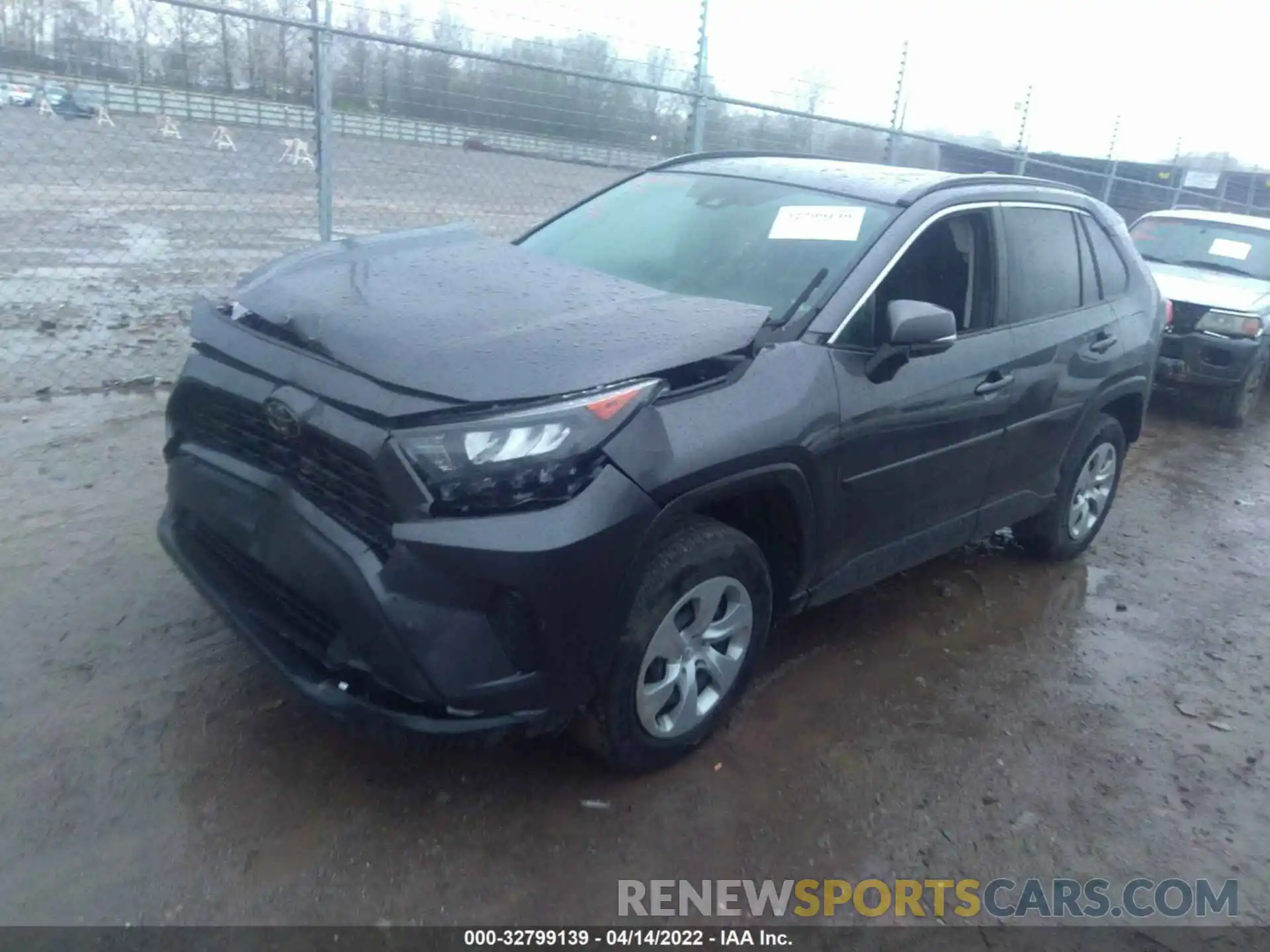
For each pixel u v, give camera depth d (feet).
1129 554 19.10
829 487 11.57
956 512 14.24
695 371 10.43
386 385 9.07
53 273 29.48
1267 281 31.45
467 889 9.32
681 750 11.09
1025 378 14.52
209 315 11.18
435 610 8.82
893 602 15.92
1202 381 28.55
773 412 10.64
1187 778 12.16
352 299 10.59
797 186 14.02
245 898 8.94
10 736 10.57
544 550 8.84
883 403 11.97
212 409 10.71
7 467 16.96
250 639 10.04
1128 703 13.71
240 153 24.26
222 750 10.69
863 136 35.14
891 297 12.49
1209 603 17.25
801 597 12.18
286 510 9.55
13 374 21.52
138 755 10.50
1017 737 12.60
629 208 14.75
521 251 12.96
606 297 11.17
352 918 8.86
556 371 9.23
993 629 15.39
